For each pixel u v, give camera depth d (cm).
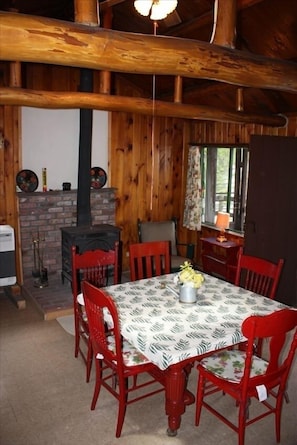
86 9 244
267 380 238
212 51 284
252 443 256
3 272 479
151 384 305
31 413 281
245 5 334
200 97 548
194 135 630
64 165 541
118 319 252
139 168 604
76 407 289
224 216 535
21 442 253
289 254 473
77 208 511
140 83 565
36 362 349
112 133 572
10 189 511
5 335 399
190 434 262
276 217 475
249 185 493
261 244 494
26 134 510
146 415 280
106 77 423
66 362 350
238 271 354
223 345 244
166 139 618
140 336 245
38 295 485
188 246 600
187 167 636
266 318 218
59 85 524
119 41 251
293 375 332
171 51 268
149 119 598
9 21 221
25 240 522
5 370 335
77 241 482
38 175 525
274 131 514
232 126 563
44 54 234
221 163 594
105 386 278
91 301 259
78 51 241
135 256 371
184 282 295
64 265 516
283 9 344
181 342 239
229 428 269
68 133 536
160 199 631
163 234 576
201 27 411
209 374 255
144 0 254
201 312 282
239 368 257
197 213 605
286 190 462
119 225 602
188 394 271
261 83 314
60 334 403
